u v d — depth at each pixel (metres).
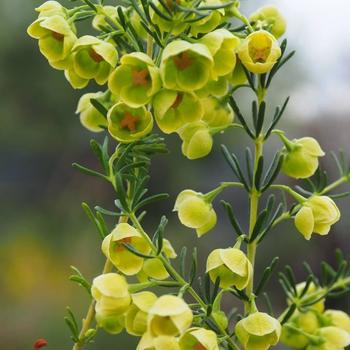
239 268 0.44
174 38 0.45
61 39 0.45
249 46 0.45
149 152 0.47
